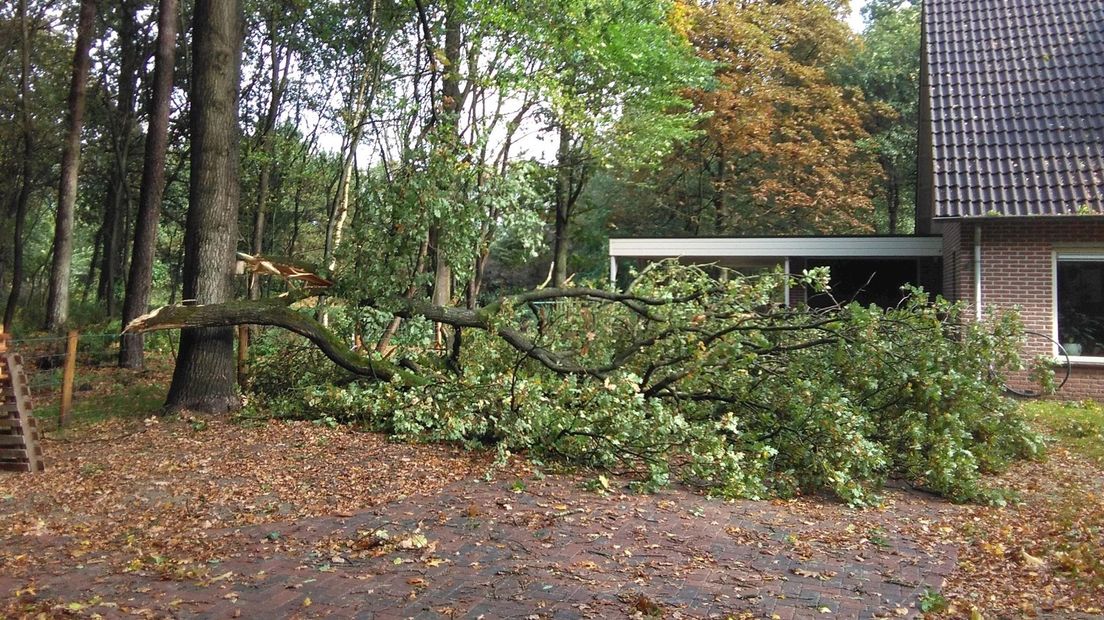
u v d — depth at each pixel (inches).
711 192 1222.9
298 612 170.7
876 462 295.4
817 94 1155.9
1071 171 558.3
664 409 313.4
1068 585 196.5
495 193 414.0
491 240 446.0
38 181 1104.8
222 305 394.9
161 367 642.2
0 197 1120.2
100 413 420.2
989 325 358.0
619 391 312.8
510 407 338.0
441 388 366.9
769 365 347.9
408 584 188.4
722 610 175.2
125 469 305.0
